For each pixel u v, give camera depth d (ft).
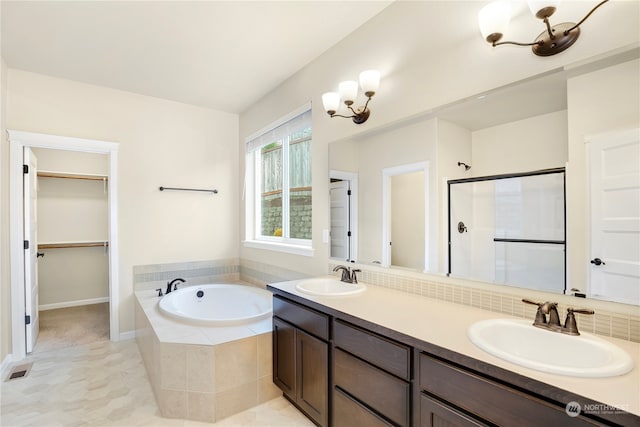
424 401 3.84
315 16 6.82
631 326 3.65
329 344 5.41
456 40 5.38
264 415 6.67
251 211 12.67
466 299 5.32
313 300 5.80
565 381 2.85
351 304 5.48
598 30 3.90
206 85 10.30
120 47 8.01
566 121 4.15
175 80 9.92
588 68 3.98
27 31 7.29
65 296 14.58
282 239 11.09
